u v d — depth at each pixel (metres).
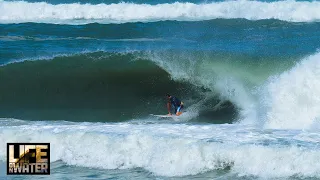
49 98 58.38
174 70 58.59
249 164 36.03
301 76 48.25
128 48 68.00
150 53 61.41
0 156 40.91
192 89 56.47
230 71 57.31
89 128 43.66
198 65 58.47
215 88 55.66
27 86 59.19
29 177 36.91
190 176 36.31
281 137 39.97
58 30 82.56
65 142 40.50
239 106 52.12
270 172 35.44
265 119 46.56
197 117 50.81
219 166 36.66
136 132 41.38
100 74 59.56
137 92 57.62
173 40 73.25
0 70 60.41
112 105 56.09
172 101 52.06
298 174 35.06
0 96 58.41
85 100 57.72
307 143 37.88
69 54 62.56
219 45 69.25
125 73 59.25
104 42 73.38
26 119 51.38
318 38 74.88
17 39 76.75
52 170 38.16
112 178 36.34
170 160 37.38
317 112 46.31
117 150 38.97
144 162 38.12
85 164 39.03
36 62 61.62
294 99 47.16
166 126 44.94
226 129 43.44
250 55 62.12
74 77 59.72
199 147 37.16
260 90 50.78
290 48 67.31
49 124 47.34
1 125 47.56
